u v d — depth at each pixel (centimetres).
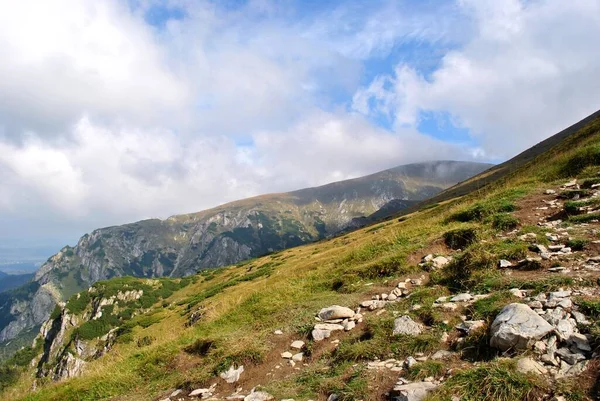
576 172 2206
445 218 2128
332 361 962
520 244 1263
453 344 815
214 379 1087
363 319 1166
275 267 7744
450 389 623
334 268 2014
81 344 12369
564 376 589
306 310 1404
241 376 1063
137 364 1442
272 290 1897
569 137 4694
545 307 787
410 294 1238
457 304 994
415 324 955
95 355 9262
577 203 1532
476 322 837
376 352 898
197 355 1315
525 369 614
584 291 816
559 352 645
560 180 2111
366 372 800
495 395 582
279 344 1174
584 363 599
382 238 2241
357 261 1973
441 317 945
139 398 1157
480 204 2020
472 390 605
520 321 718
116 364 1541
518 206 1798
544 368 623
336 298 1474
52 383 1747
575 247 1155
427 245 1706
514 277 1057
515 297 893
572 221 1412
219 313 1828
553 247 1181
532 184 2284
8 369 14600
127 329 8162
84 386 1402
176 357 1344
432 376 711
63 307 16462
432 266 1462
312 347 1098
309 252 8356
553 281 898
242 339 1229
